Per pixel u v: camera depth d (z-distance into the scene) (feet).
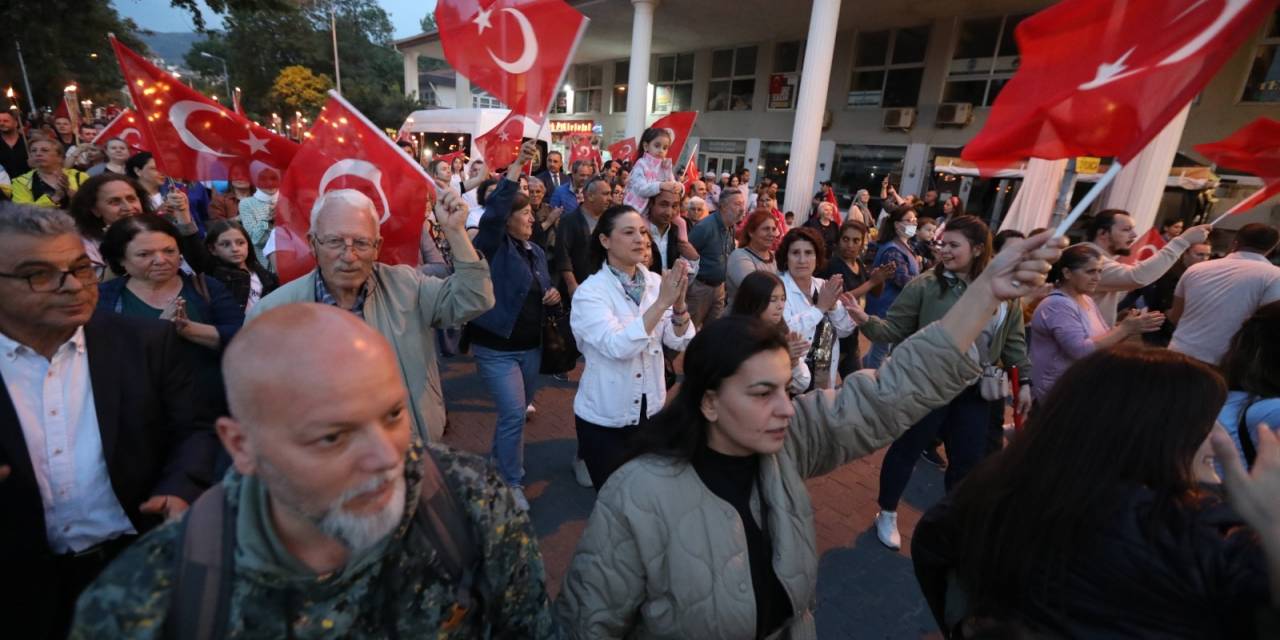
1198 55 4.57
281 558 2.92
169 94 11.05
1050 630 4.03
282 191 8.79
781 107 63.52
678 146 25.14
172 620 2.81
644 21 52.06
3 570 5.04
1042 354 11.03
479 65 9.84
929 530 5.10
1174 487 3.87
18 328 5.11
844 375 15.42
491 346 10.93
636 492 4.66
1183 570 3.60
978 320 4.79
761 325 4.58
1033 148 5.76
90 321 5.59
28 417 5.19
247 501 2.93
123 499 5.67
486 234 10.59
